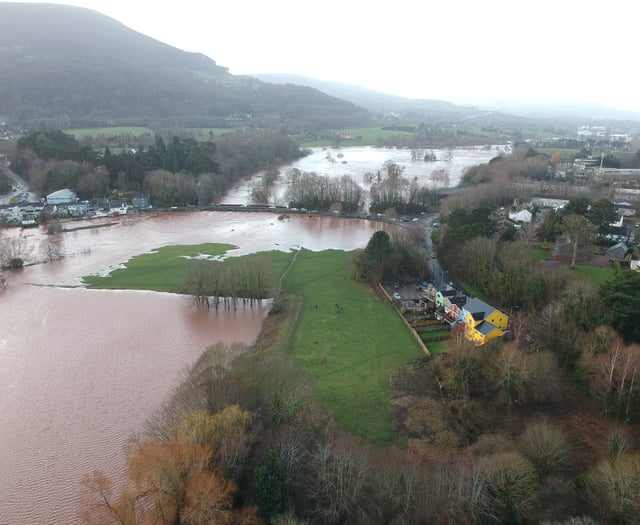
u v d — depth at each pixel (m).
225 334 142.12
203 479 66.94
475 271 167.88
